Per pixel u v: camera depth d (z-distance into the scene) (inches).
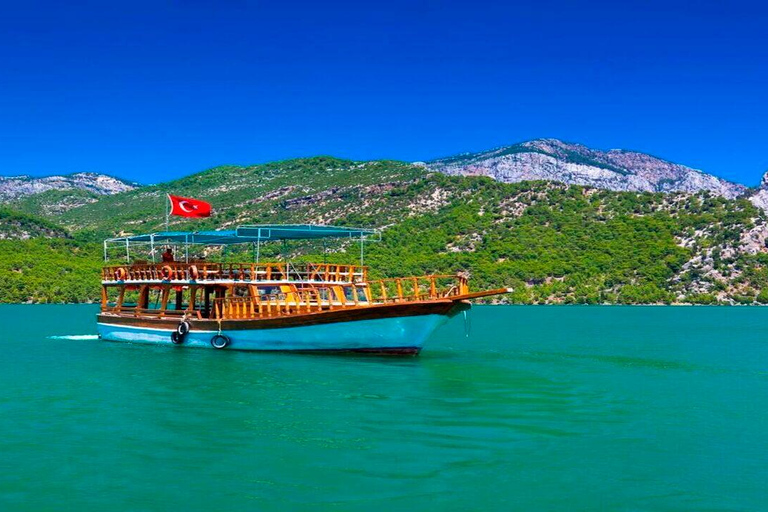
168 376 1332.4
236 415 994.7
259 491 682.2
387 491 683.4
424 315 1504.7
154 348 1817.2
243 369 1412.4
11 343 2097.7
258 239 1800.0
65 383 1262.3
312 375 1342.3
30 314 5017.2
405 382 1275.8
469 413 1020.5
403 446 834.8
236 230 1765.5
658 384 1328.7
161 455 796.6
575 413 1031.6
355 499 661.9
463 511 636.1
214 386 1223.5
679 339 2652.6
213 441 855.1
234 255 5762.8
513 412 1031.0
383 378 1316.4
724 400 1156.5
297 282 1663.4
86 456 792.9
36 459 781.9
